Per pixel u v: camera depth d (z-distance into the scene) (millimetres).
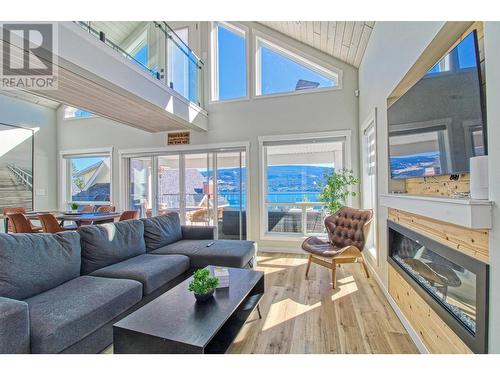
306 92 4906
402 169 2279
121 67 3152
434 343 1739
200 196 5602
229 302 1849
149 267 2545
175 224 3902
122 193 6055
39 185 6133
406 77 2262
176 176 5762
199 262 3064
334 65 4758
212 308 1759
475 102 1380
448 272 1698
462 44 1481
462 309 1539
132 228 3125
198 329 1512
